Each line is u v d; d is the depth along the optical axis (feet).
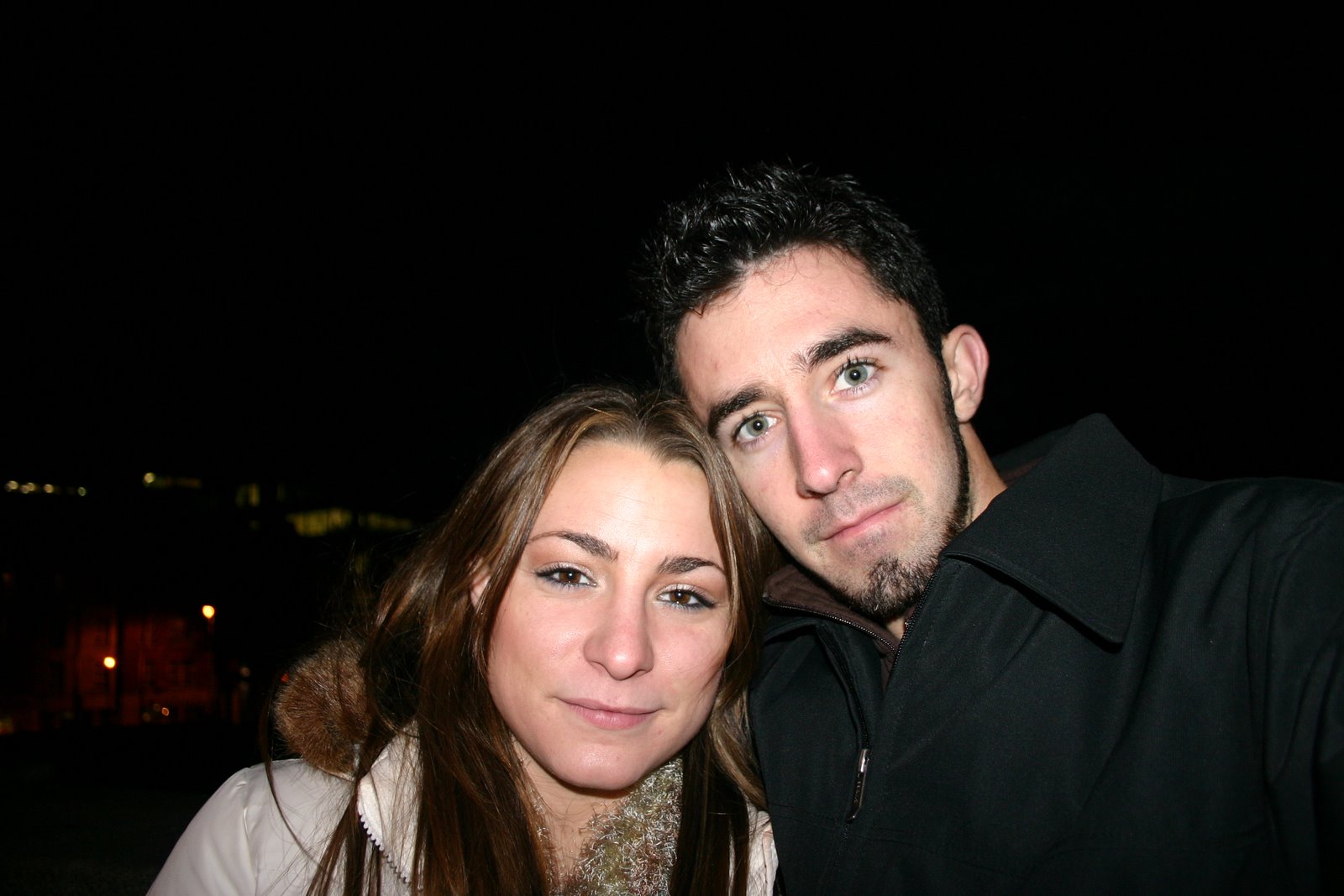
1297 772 1.17
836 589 1.62
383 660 1.82
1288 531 1.31
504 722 1.76
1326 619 1.20
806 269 1.62
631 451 1.68
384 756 1.70
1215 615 1.33
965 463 1.65
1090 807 1.34
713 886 1.74
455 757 1.69
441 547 1.82
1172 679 1.33
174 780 7.63
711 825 1.80
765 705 1.82
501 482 1.70
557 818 1.77
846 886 1.52
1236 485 1.47
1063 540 1.45
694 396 1.72
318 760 1.66
